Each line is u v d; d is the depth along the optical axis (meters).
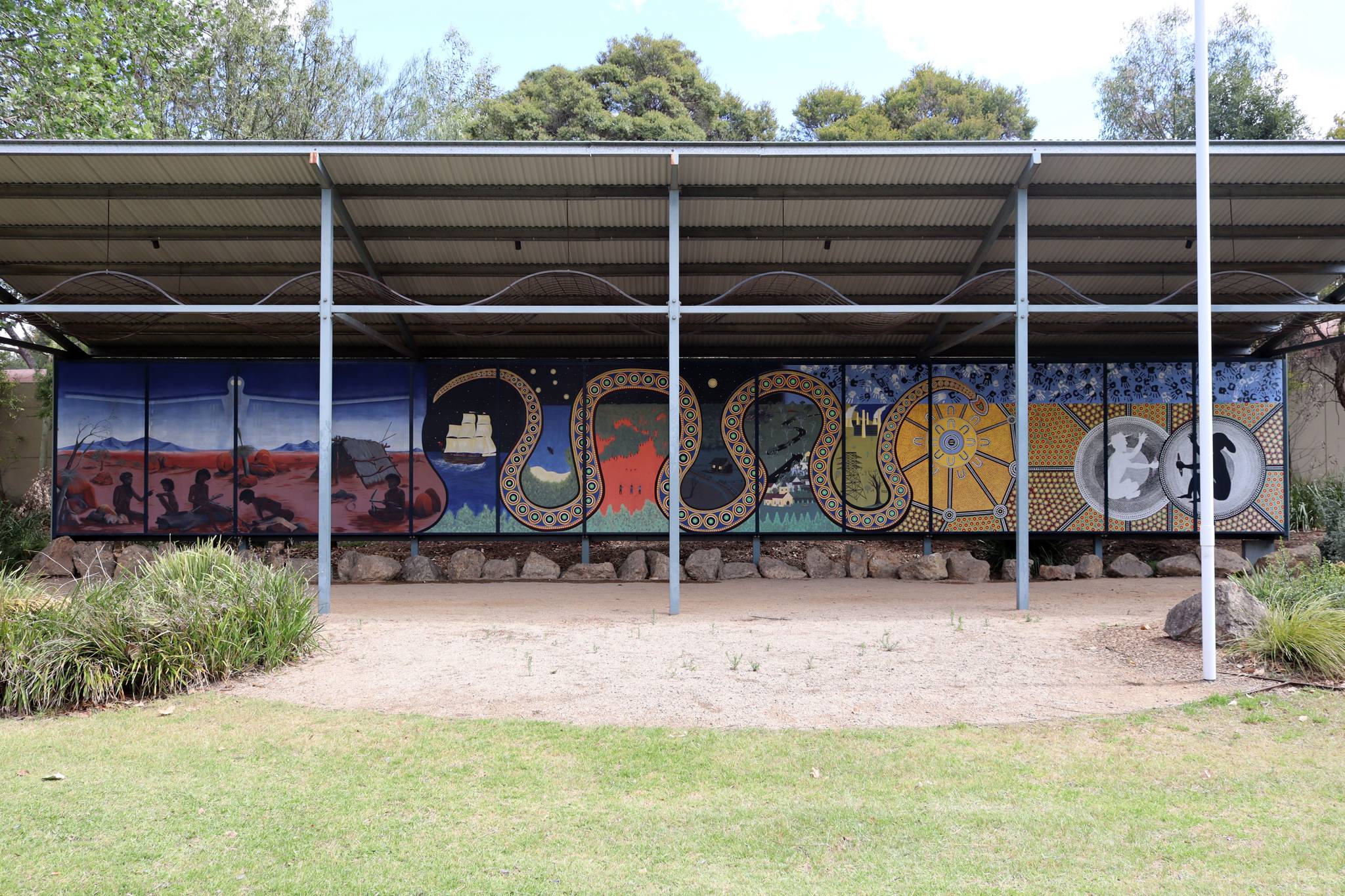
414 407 13.09
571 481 13.07
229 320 12.73
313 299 12.70
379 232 11.06
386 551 14.56
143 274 12.05
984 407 13.11
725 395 13.11
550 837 4.12
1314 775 4.80
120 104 17.36
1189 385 13.11
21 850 3.99
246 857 3.92
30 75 15.98
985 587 11.93
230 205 10.65
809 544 14.81
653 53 32.88
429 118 26.86
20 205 10.53
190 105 23.11
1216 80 22.55
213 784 4.78
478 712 6.01
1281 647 6.62
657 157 9.55
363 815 4.37
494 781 4.80
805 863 3.86
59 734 5.63
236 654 6.95
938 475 13.06
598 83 31.97
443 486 13.05
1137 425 13.10
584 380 13.13
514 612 9.77
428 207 10.65
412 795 4.62
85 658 6.39
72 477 13.09
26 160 9.63
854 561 13.16
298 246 11.48
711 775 4.86
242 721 5.84
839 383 13.12
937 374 13.11
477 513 13.03
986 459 13.09
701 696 6.30
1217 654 6.96
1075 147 9.14
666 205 10.62
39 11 16.02
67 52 16.16
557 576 13.00
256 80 23.98
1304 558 12.38
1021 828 4.18
